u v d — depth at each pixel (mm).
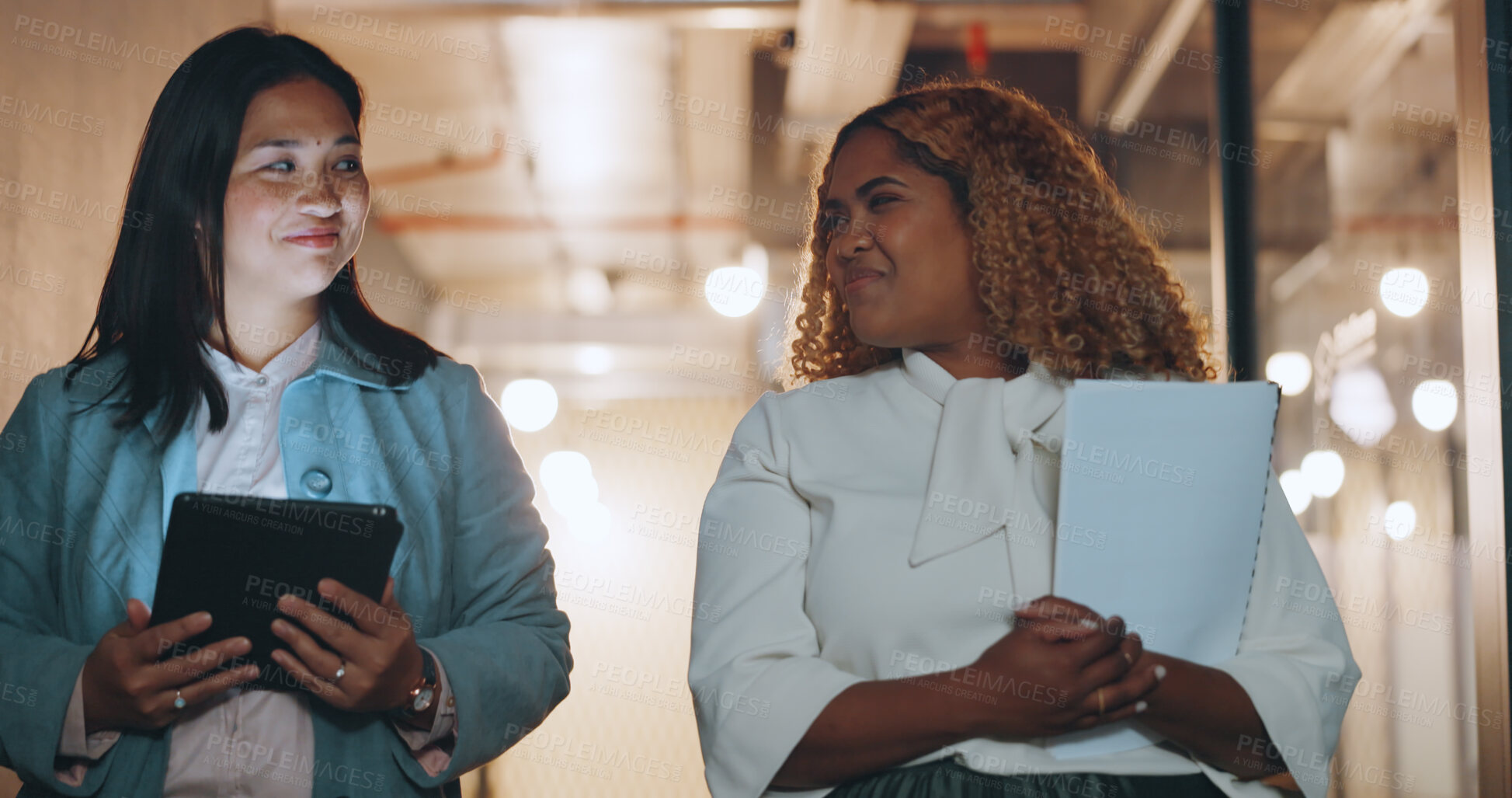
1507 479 1547
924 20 4012
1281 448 2748
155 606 1188
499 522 1442
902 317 1252
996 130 1313
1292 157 2705
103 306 1391
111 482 1306
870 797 1074
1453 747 2041
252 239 1350
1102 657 1029
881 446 1222
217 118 1353
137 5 2623
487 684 1292
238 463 1352
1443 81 2076
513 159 5398
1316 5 2496
